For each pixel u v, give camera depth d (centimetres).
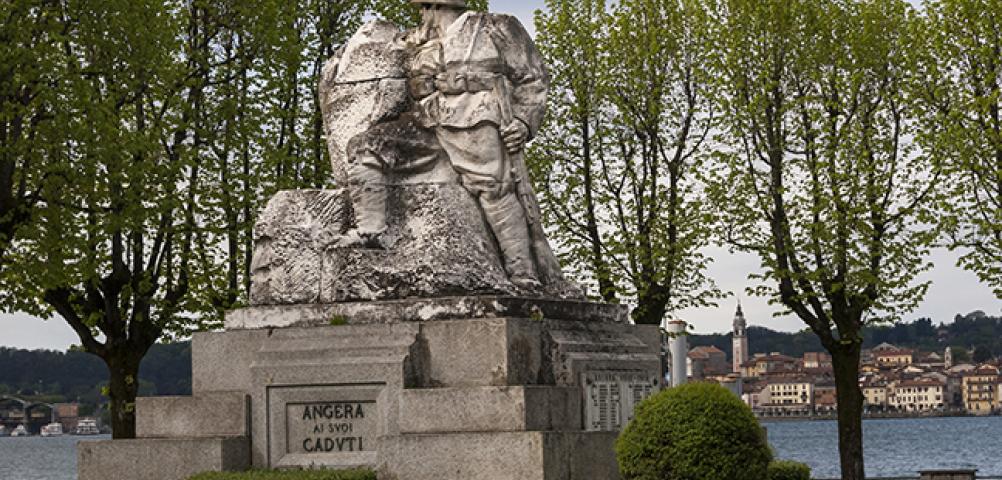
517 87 1861
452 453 1631
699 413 1611
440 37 1883
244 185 3075
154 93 2841
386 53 1869
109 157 2645
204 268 3022
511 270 1814
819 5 3247
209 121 3020
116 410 2948
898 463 6712
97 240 2736
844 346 3253
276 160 3067
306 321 1773
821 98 3253
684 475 1591
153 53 2775
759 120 3253
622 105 3306
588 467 1672
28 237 2628
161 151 2930
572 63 3338
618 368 1812
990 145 3048
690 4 3328
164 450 1759
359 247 1798
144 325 2972
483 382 1666
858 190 3197
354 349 1719
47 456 9075
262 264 1850
